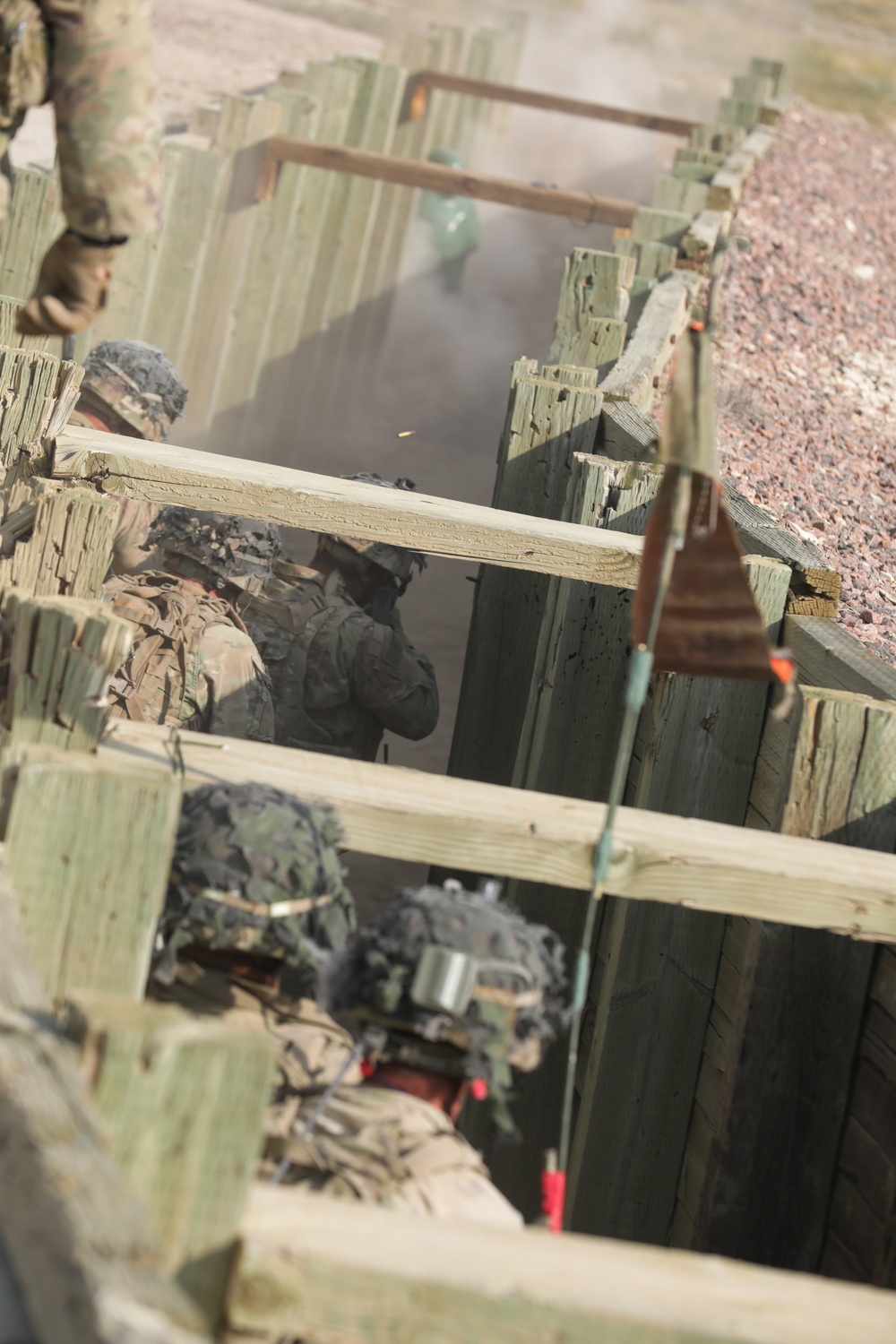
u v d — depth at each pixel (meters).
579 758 7.93
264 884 4.01
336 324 20.94
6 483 6.68
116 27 4.05
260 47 28.62
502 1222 3.69
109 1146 2.69
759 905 4.60
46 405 6.79
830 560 9.66
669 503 4.08
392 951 3.78
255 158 17.77
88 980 3.84
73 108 4.09
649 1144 6.51
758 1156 5.55
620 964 6.41
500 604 9.41
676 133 24.61
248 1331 2.83
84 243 4.29
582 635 7.85
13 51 4.04
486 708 9.51
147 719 7.20
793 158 26.81
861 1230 5.29
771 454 12.24
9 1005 3.18
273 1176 3.49
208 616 7.63
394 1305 2.81
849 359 16.33
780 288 18.03
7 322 9.21
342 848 4.53
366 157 17.91
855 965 5.47
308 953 4.02
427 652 16.39
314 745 8.53
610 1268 2.90
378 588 8.86
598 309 11.81
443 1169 3.70
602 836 4.38
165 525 8.05
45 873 3.79
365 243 20.77
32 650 4.32
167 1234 2.89
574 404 9.13
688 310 14.12
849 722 5.20
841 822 5.26
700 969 6.40
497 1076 3.73
